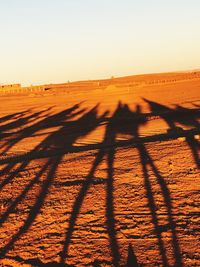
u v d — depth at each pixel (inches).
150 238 251.1
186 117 863.7
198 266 211.3
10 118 1316.4
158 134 660.1
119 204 317.4
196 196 315.6
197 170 388.2
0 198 373.1
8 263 240.7
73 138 717.9
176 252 228.7
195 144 510.9
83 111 1336.1
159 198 320.5
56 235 273.0
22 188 399.2
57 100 2015.3
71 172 440.8
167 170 400.8
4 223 305.6
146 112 1120.8
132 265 220.4
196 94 1561.3
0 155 624.4
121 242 250.5
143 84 2876.5
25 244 263.7
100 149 569.9
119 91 2271.2
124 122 909.8
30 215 317.1
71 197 350.0
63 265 230.7
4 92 3786.9
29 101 2123.5
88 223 286.7
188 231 254.4
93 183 385.4
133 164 442.6
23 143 725.3
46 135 812.6
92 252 241.8
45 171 461.7
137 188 352.5
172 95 1633.9
